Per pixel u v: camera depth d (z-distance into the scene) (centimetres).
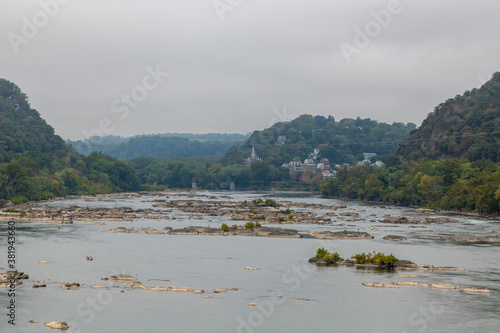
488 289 10969
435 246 16625
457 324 8881
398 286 11238
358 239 18338
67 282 11194
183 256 14450
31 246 15488
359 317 9212
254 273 12412
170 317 9119
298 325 8812
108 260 13612
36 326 8575
